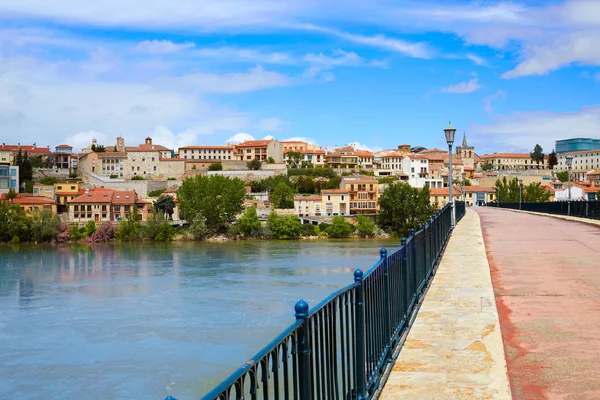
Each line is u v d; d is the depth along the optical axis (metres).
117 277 65.69
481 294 13.66
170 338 38.72
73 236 115.62
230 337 38.62
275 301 49.62
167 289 56.72
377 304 8.73
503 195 135.75
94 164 180.00
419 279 13.64
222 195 123.62
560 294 13.57
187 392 29.44
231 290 55.12
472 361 8.78
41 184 153.75
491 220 44.38
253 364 4.34
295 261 77.31
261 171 181.75
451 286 14.73
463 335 10.19
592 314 11.54
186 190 127.69
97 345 37.62
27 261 83.06
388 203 123.56
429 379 8.09
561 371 8.25
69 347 37.38
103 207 135.25
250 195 155.25
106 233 115.94
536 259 19.72
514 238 27.62
